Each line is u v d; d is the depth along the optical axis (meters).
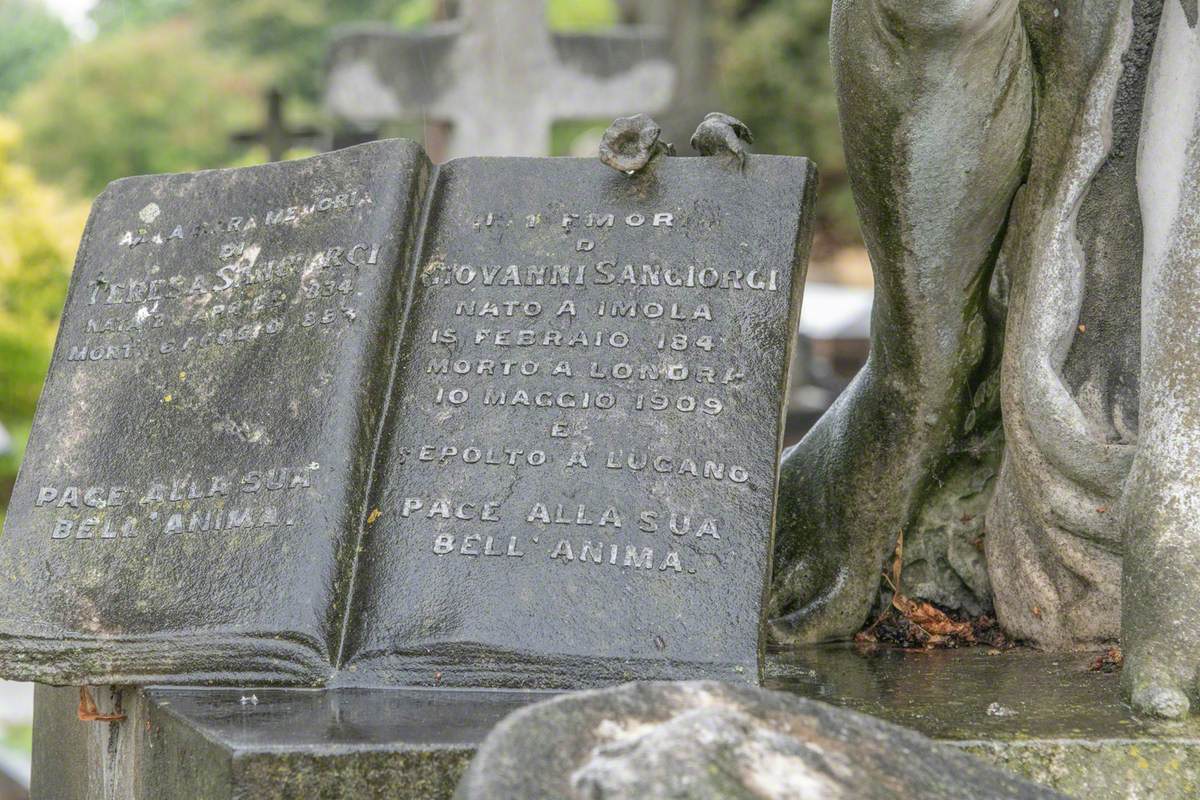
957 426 3.21
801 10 13.50
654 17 13.75
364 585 2.69
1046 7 2.82
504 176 3.07
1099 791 2.21
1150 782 2.21
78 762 3.04
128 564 2.79
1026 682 2.66
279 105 10.09
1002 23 2.64
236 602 2.67
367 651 2.62
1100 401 2.91
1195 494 2.49
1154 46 2.74
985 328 3.15
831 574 3.28
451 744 2.14
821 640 3.26
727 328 2.82
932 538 3.31
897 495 3.23
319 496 2.74
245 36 23.27
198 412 2.92
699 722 1.59
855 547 3.26
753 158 2.96
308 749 2.11
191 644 2.64
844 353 14.69
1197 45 2.64
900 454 3.20
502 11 9.81
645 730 1.63
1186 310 2.56
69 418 3.00
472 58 9.85
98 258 3.17
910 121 2.75
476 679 2.58
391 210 2.99
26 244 10.88
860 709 2.43
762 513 2.65
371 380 2.86
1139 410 2.76
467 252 3.00
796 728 1.68
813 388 13.73
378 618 2.65
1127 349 2.92
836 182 14.50
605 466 2.73
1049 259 2.91
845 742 1.67
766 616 2.62
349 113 9.86
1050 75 2.88
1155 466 2.54
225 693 2.58
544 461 2.75
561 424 2.79
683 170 2.98
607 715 1.64
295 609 2.64
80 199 17.89
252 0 23.23
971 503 3.28
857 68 2.71
